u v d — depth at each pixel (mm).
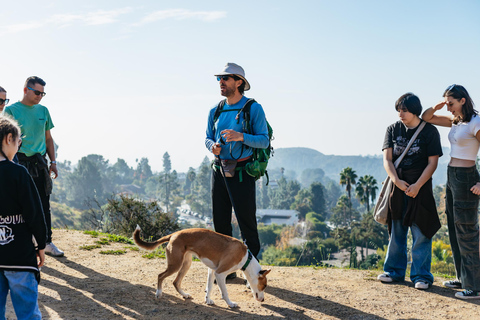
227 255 5070
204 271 6652
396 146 5836
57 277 5941
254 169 5422
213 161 5855
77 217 133250
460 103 5266
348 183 77938
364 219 75188
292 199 191250
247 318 4785
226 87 5492
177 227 14688
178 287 5352
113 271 6434
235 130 5488
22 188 3289
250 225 5668
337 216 121062
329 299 5449
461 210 5395
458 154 5355
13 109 6074
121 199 14789
